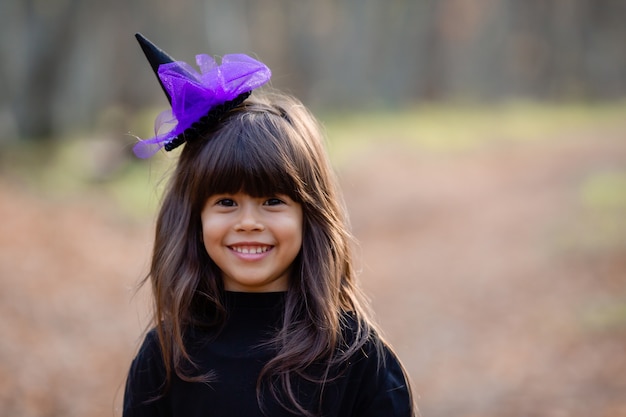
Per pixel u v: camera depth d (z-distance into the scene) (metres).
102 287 7.36
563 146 16.25
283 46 32.41
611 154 13.91
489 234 9.46
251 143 1.83
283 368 1.85
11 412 4.33
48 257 8.09
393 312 6.92
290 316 1.90
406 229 10.74
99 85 18.81
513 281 7.20
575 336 5.57
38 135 16.95
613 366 4.91
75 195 11.94
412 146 18.41
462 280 7.62
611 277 6.64
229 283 1.97
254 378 1.87
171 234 1.95
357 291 2.10
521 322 6.10
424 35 34.12
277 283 1.96
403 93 33.66
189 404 1.90
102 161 14.35
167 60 1.98
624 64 34.34
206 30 25.16
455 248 9.10
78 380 5.01
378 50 33.78
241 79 1.90
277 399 1.84
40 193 11.69
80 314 6.39
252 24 30.11
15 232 8.87
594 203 9.29
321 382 1.85
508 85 34.38
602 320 5.72
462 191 12.90
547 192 11.27
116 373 5.23
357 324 1.96
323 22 33.34
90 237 9.50
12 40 17.05
